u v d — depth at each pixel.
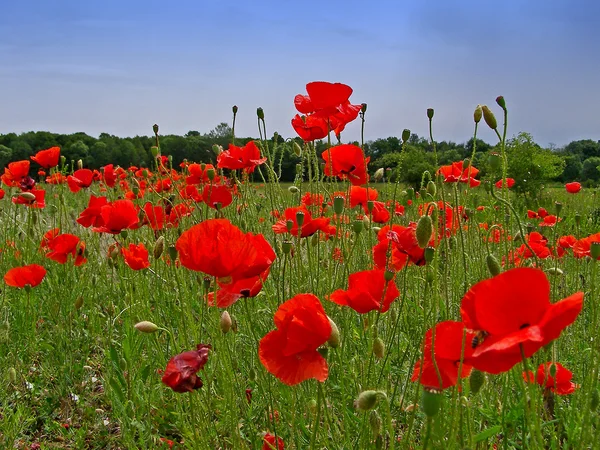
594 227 8.59
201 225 2.30
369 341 2.75
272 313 3.33
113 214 3.95
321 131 3.80
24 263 5.59
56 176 6.18
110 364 3.78
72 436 3.58
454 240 3.46
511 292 1.44
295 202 4.81
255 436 2.88
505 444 2.38
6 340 4.36
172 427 3.38
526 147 16.00
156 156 4.51
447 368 1.81
